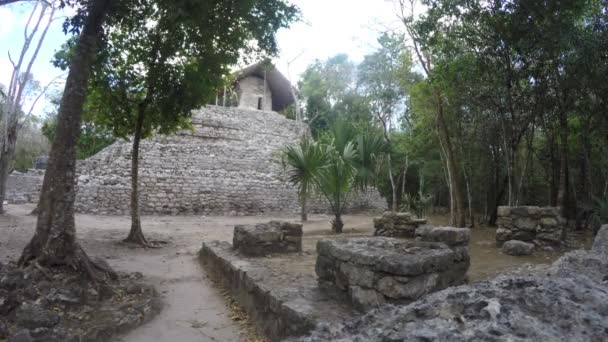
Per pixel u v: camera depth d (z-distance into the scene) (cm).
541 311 168
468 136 1465
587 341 147
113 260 731
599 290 200
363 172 1265
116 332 390
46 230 508
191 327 420
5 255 666
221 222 1527
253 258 641
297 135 2927
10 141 1326
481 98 1149
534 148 1461
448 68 1071
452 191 1367
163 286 572
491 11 947
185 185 1805
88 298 453
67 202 520
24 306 381
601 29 955
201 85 916
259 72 3259
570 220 1352
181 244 959
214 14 731
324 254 406
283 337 353
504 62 1019
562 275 226
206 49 845
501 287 196
